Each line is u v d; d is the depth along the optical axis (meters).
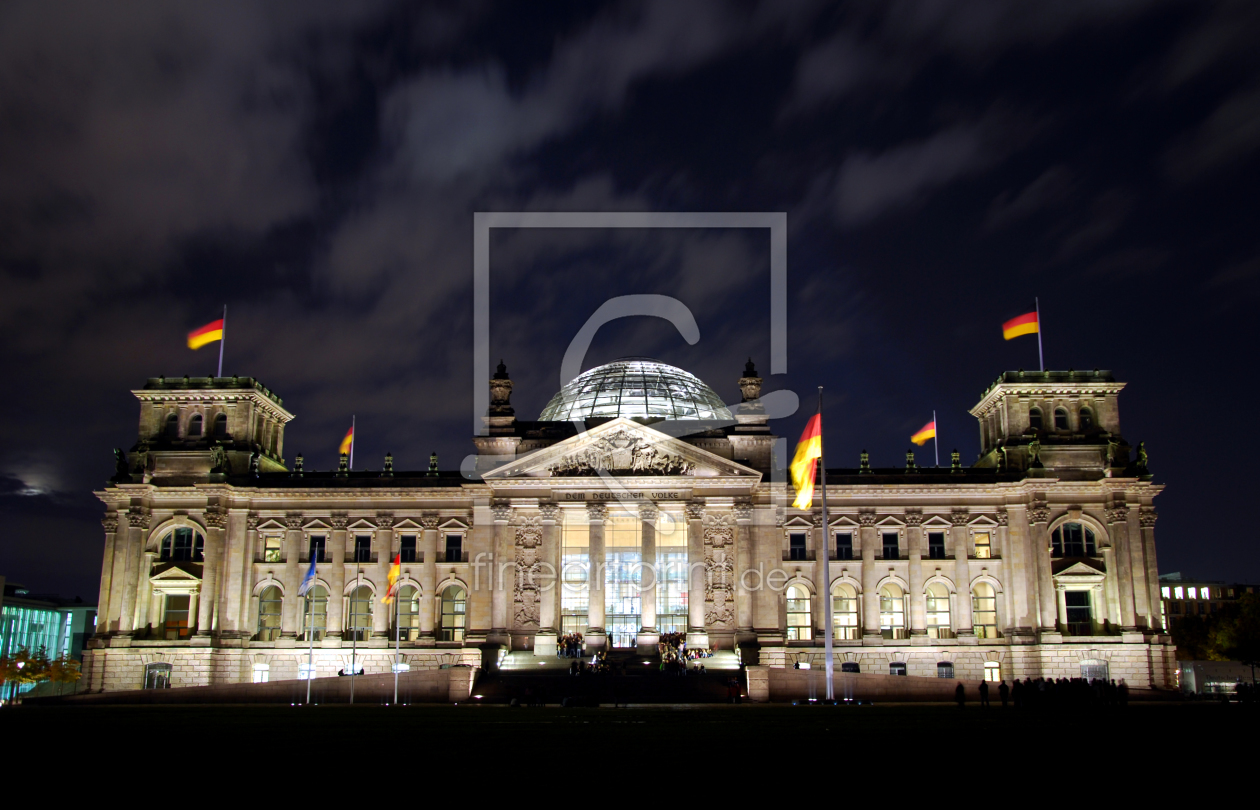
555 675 111.75
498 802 25.36
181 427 143.75
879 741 43.59
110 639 133.62
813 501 136.12
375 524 138.50
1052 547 134.25
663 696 107.56
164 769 32.41
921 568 134.38
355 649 133.62
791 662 131.00
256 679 135.38
